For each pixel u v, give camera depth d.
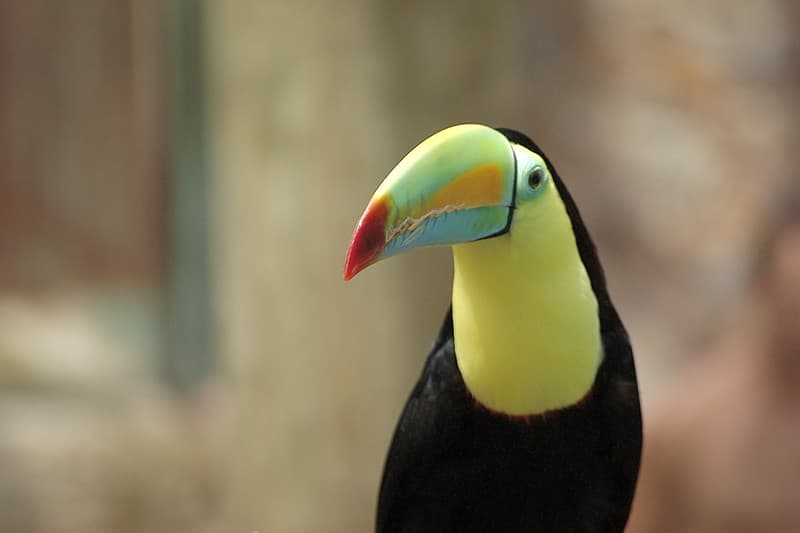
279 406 4.55
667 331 6.31
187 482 6.36
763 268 4.16
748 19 6.29
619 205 6.45
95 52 7.24
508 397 3.78
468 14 4.32
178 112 7.16
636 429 3.82
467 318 3.77
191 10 7.00
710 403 4.17
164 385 7.17
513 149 3.74
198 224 7.21
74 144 7.34
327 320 4.40
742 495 4.14
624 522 3.86
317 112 4.32
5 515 6.16
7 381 6.97
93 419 6.64
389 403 4.40
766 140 6.20
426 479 3.84
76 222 7.41
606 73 6.44
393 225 3.71
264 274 4.50
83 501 6.25
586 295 3.77
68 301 7.43
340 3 4.30
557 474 3.81
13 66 7.30
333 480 4.50
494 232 3.74
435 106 4.32
